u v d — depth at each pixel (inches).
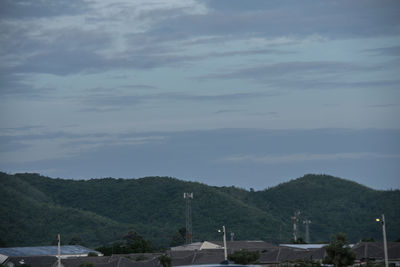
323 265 3506.4
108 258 4360.2
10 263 4409.5
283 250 4239.7
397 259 3978.8
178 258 4192.9
